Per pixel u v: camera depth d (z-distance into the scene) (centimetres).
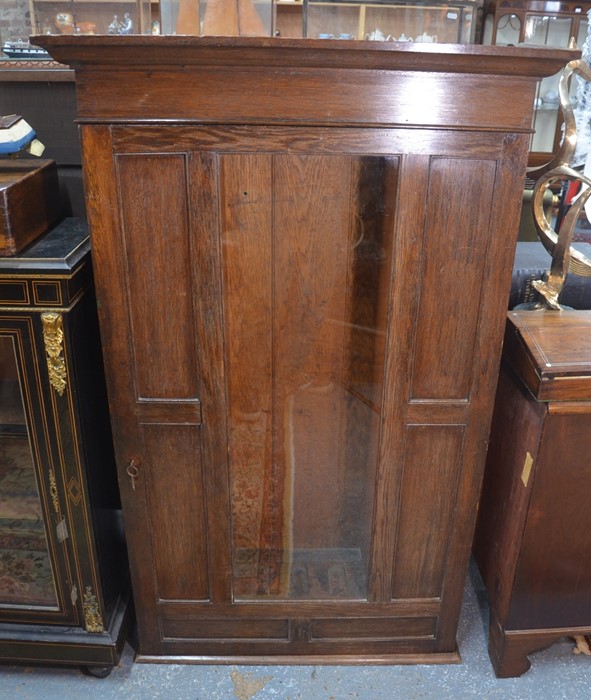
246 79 97
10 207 107
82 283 117
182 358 116
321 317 122
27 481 128
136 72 97
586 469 125
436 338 116
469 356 117
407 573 139
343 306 121
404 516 133
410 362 117
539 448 123
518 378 134
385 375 118
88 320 123
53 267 108
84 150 101
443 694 142
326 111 100
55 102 144
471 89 99
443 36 273
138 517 131
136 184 104
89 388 125
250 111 99
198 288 110
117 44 92
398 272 110
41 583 139
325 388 129
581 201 125
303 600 142
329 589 142
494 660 148
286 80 98
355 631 147
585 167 144
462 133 101
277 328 123
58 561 134
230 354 123
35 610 139
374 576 139
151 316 113
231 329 121
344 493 137
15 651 141
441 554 137
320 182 110
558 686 145
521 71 97
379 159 107
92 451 128
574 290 149
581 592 138
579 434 122
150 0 129
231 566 138
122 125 100
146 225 106
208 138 101
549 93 379
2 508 131
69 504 128
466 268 110
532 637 142
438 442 125
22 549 135
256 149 102
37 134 144
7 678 145
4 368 118
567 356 119
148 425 122
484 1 370
